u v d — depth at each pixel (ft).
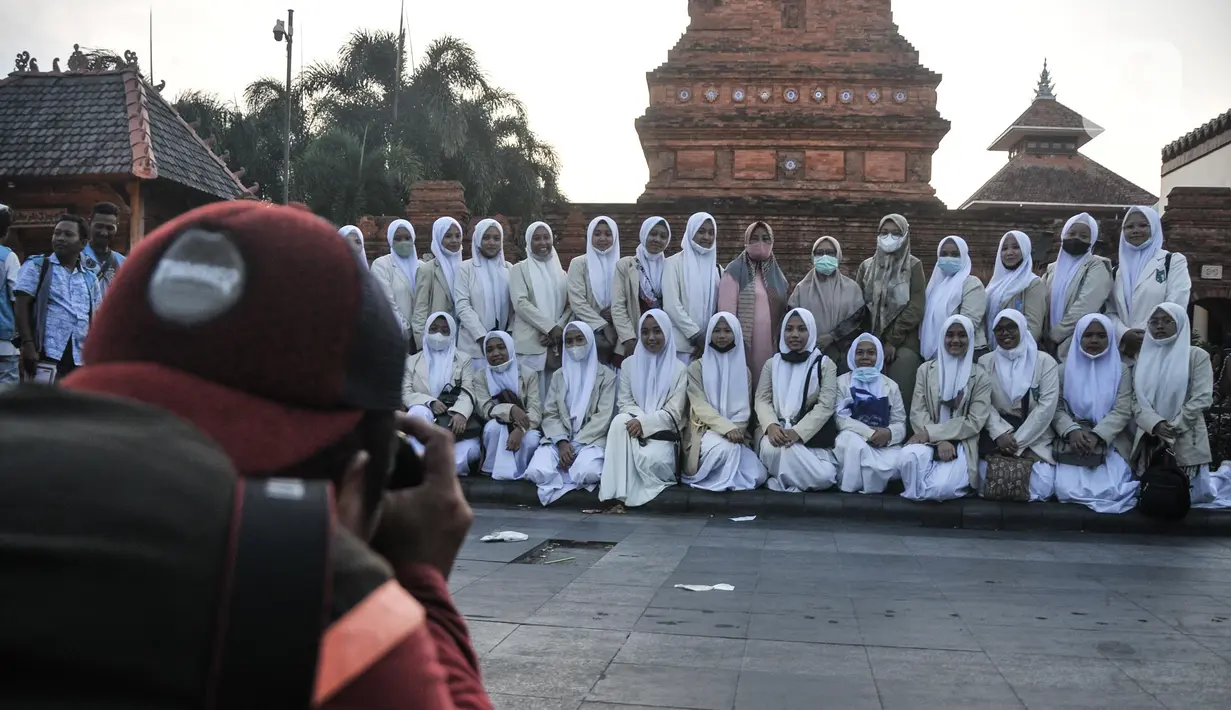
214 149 62.13
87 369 2.60
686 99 83.56
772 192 82.12
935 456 26.81
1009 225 60.90
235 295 2.61
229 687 1.99
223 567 2.05
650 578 18.51
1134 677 12.70
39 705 1.84
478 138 100.53
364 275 2.92
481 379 29.76
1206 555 22.17
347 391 2.75
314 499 2.22
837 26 83.97
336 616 2.28
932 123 81.20
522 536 22.79
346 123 97.81
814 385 27.84
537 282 31.19
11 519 1.87
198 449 2.22
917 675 12.69
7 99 55.21
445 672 3.51
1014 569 19.99
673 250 62.03
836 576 18.98
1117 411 26.63
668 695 11.73
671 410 27.99
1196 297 51.67
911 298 29.81
